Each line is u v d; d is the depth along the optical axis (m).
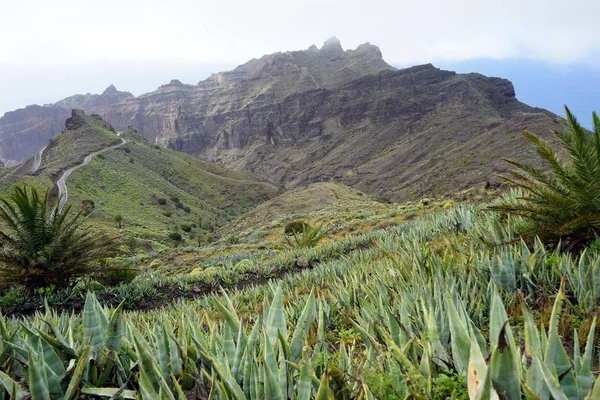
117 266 12.34
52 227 10.84
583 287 4.19
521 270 4.85
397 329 3.15
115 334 3.05
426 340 2.74
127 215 104.00
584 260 4.69
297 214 47.78
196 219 127.94
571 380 2.05
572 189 5.63
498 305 2.42
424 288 4.21
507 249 5.45
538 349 2.21
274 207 91.81
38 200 10.58
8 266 10.37
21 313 10.01
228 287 12.53
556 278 4.72
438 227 10.98
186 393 2.88
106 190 117.12
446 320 3.33
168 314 7.82
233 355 2.96
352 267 8.52
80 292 11.10
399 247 9.22
